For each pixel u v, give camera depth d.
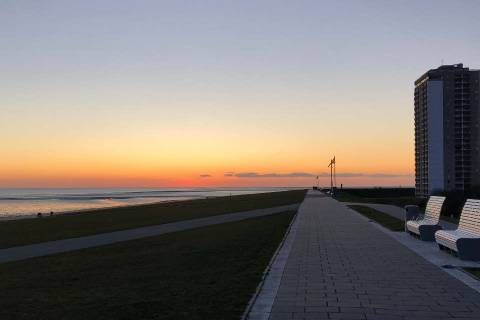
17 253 13.75
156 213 31.14
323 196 65.19
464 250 10.91
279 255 12.28
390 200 47.41
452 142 71.81
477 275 9.33
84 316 6.77
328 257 11.87
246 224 22.02
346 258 11.67
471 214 11.74
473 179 71.31
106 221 24.98
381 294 7.84
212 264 10.99
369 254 12.27
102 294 8.17
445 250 12.70
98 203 68.69
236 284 8.66
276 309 6.97
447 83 71.75
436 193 32.91
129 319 6.57
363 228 19.50
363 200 49.22
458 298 7.51
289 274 9.66
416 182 77.06
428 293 7.87
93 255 13.06
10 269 11.02
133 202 70.50
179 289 8.36
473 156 71.50
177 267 10.70
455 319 6.38
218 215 28.75
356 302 7.33
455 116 71.88
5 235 18.48
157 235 17.98
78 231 19.89
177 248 14.01
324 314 6.69
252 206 38.97
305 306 7.13
